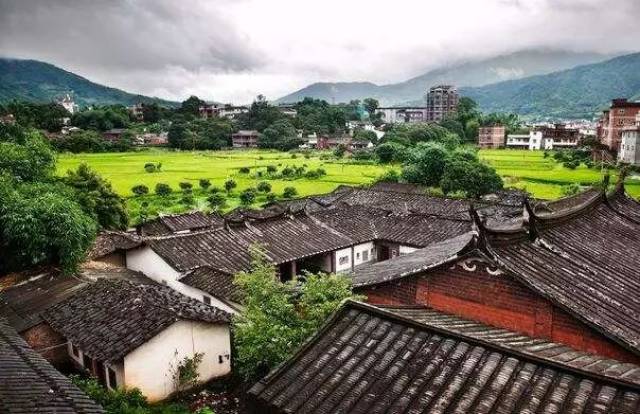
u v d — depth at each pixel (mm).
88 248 35656
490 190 75562
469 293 16688
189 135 175875
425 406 9609
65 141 150375
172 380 21625
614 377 9141
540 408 9000
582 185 83000
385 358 11062
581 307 14555
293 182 98062
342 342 11867
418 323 11625
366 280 20531
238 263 33062
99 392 19344
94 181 50875
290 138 179750
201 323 22375
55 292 27703
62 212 31297
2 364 16828
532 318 15227
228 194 86062
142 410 19016
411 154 99062
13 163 36312
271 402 10797
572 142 169625
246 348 18656
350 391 10469
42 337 24188
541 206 29828
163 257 32344
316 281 19703
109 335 21234
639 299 16125
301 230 39188
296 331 17984
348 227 41906
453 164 78438
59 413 13922
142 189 83125
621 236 21672
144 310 22312
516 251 17094
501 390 9586
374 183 84000
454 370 10328
